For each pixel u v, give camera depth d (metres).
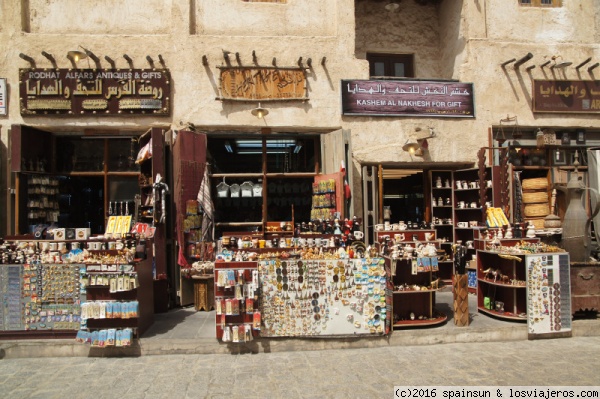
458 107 8.74
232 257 5.55
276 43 8.34
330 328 5.46
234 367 4.86
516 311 6.15
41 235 6.20
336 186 7.88
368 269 5.54
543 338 5.84
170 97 8.09
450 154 8.68
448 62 9.55
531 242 6.58
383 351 5.36
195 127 8.12
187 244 7.34
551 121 8.98
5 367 4.93
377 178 8.69
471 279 8.21
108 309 5.27
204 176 7.68
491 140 8.74
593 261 6.42
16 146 7.30
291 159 8.73
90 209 8.36
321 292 5.47
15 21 7.94
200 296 7.01
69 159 8.33
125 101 7.96
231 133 8.36
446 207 8.92
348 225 7.37
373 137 8.49
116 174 8.29
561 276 5.87
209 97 8.15
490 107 8.85
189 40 8.15
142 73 8.02
